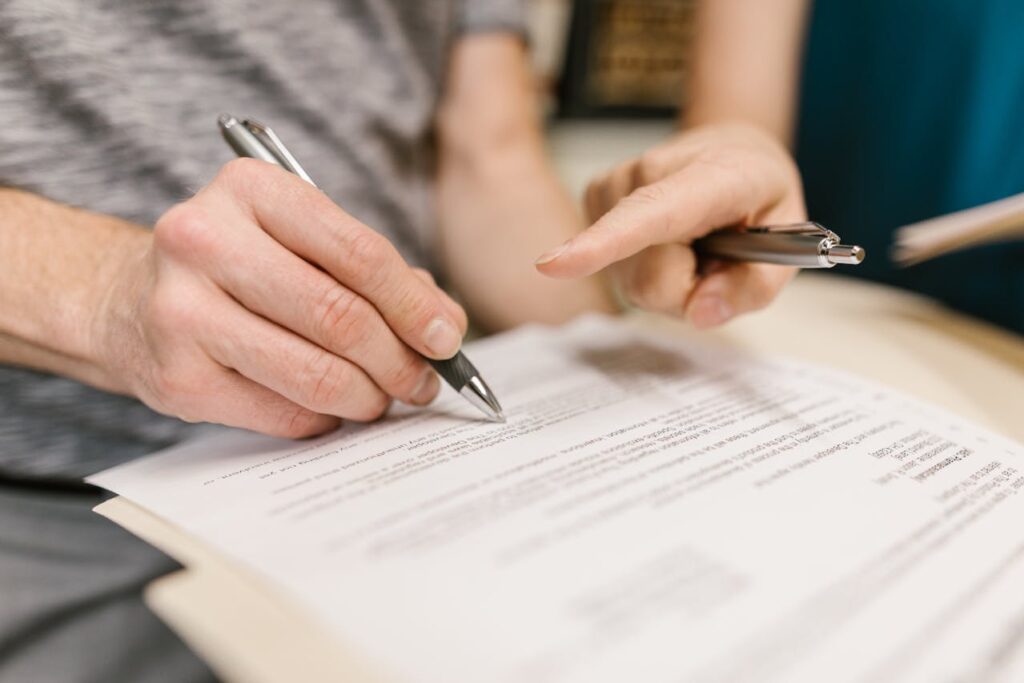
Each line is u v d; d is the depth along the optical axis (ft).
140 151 1.41
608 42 2.74
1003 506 0.82
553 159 2.86
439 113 2.19
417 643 0.57
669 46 2.85
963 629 0.63
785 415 1.05
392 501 0.80
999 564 0.72
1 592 1.03
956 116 2.00
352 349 0.94
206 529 0.75
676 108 2.99
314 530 0.74
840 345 1.49
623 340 1.45
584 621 0.60
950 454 0.94
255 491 0.84
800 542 0.73
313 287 0.90
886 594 0.66
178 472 0.91
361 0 1.81
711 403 1.10
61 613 1.05
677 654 0.57
